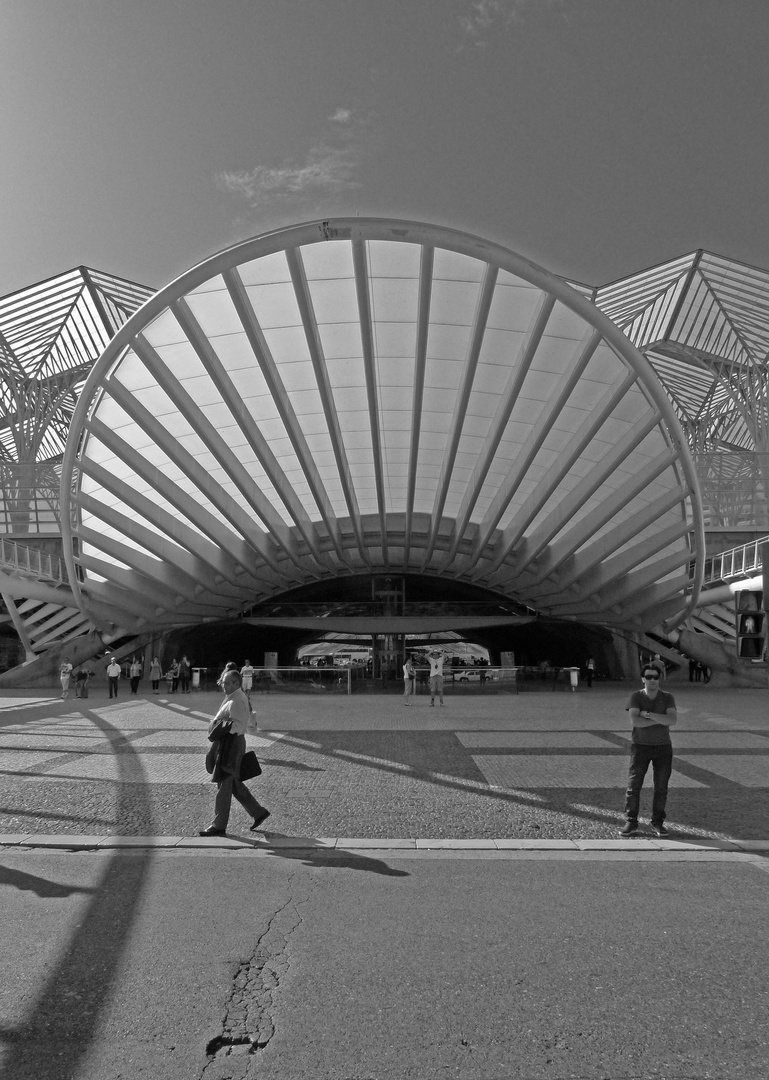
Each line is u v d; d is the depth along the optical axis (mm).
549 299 18891
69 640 40844
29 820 8594
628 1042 3803
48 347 52812
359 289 18484
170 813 8961
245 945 5020
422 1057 3668
